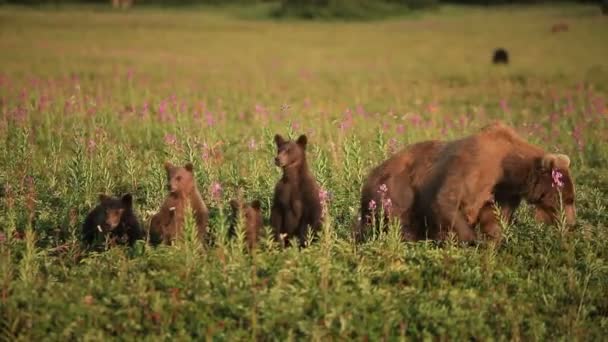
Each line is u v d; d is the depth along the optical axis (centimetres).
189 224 2522
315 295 2230
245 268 2361
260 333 2102
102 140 4394
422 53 16312
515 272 2542
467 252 2652
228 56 15212
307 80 11044
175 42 18112
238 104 8194
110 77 10575
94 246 2914
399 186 2914
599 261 2636
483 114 6994
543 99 8712
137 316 2158
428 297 2291
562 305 2372
